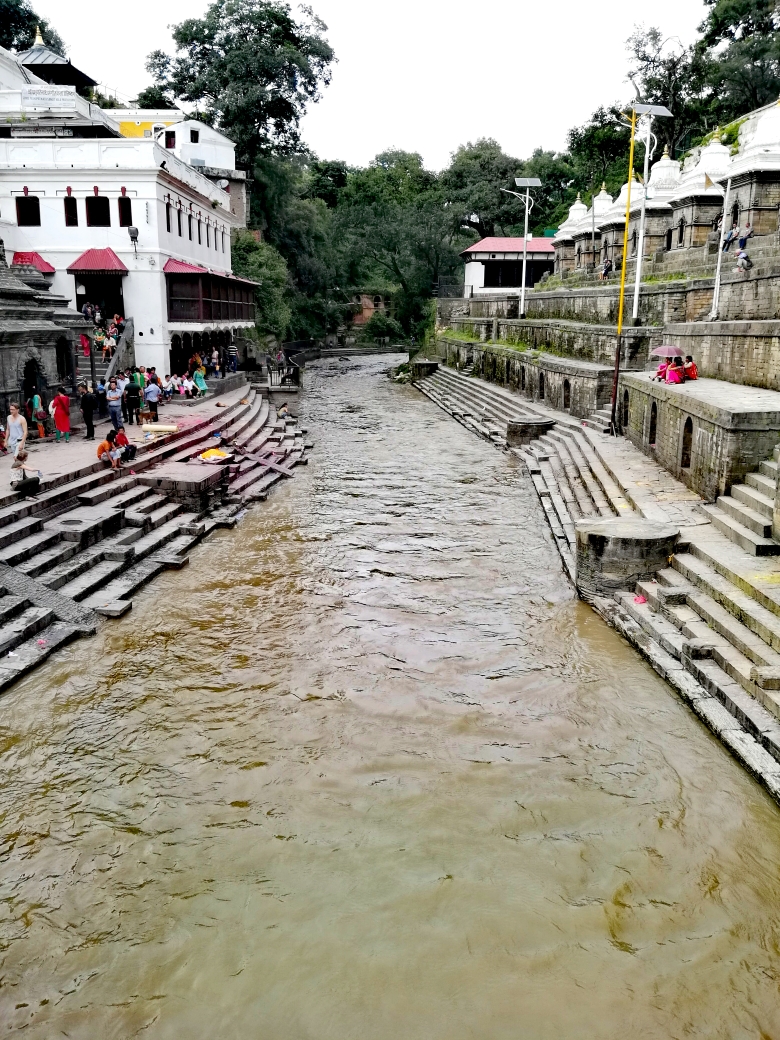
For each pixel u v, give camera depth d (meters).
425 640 12.27
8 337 19.20
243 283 38.97
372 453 27.75
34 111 34.44
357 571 15.34
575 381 27.67
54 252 30.66
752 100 44.69
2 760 9.11
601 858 7.68
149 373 23.55
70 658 11.41
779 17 43.31
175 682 10.88
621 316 23.41
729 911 7.05
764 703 9.23
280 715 10.13
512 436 27.45
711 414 15.09
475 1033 5.96
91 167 29.81
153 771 8.98
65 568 13.36
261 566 15.48
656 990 6.30
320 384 50.72
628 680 10.84
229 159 51.94
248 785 8.77
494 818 8.24
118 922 6.95
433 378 48.09
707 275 25.97
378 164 79.62
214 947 6.71
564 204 66.06
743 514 13.34
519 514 19.62
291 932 6.86
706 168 28.50
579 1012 6.12
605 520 14.29
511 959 6.59
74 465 16.98
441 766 9.09
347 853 7.77
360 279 77.81
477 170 65.81
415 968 6.50
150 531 16.19
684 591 11.90
